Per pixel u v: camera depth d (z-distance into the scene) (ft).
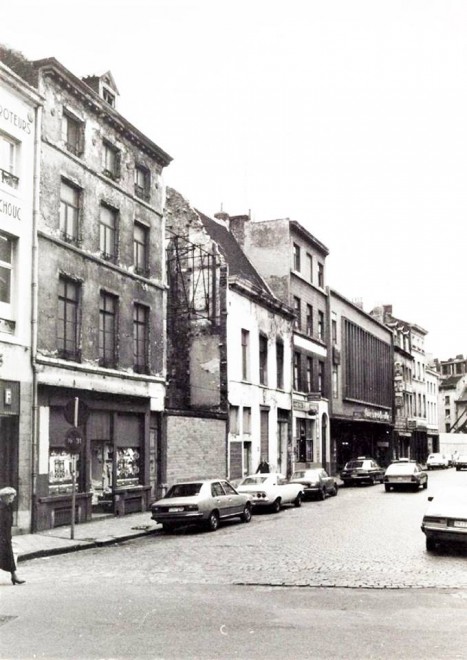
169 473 86.84
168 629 26.76
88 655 23.26
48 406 63.62
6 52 65.82
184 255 109.91
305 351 144.25
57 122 67.67
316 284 154.71
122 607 30.50
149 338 83.97
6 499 36.99
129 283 79.77
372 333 200.44
